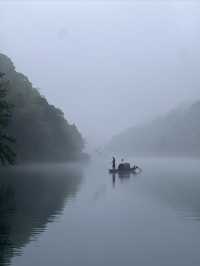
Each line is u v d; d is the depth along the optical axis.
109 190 58.91
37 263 21.84
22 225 31.44
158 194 54.19
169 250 24.75
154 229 30.67
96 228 30.81
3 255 23.17
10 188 57.66
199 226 31.91
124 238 27.77
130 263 22.17
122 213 37.91
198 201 46.91
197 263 22.19
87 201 45.88
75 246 25.38
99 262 22.23
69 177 85.38
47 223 32.41
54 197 48.78
